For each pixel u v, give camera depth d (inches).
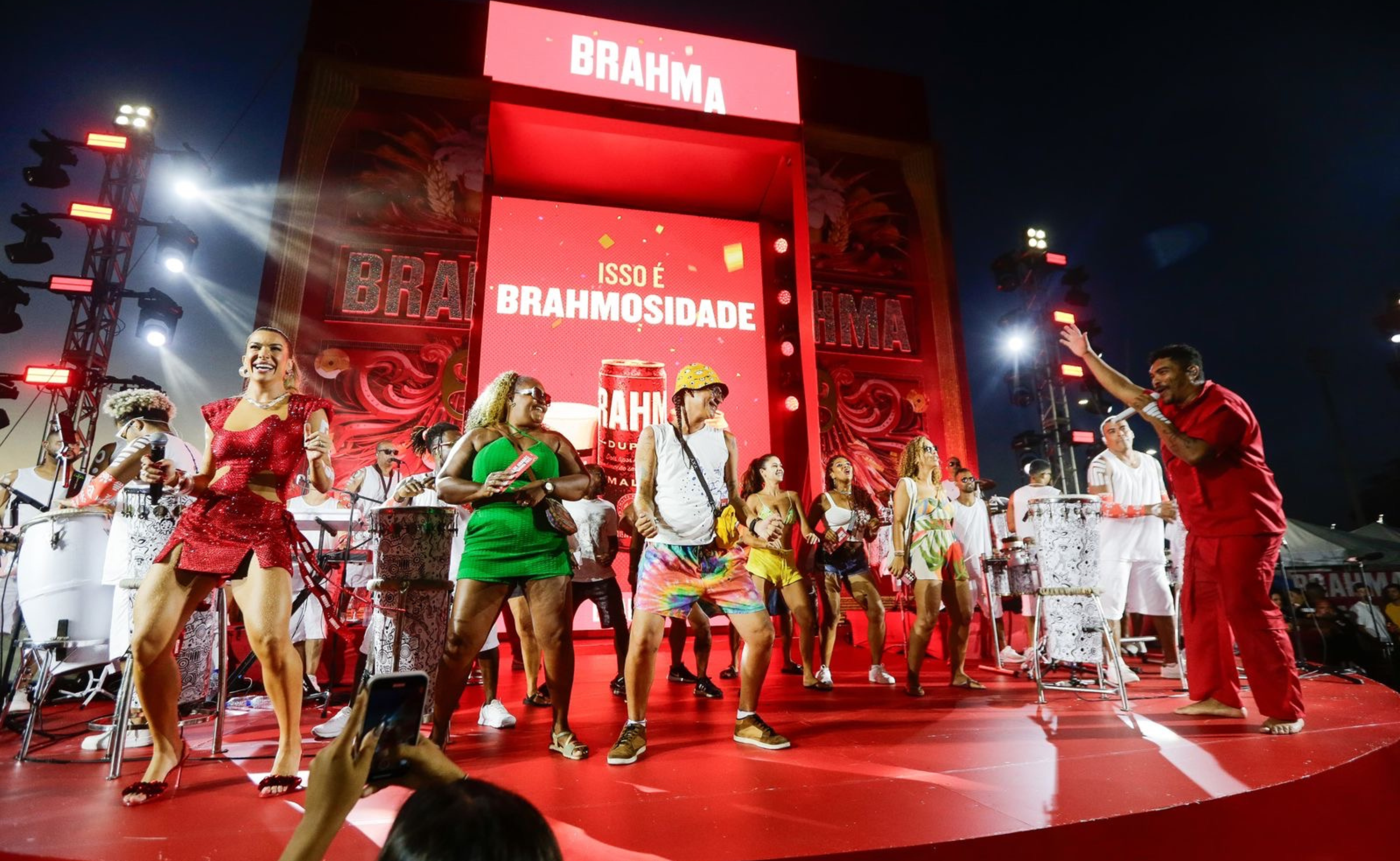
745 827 75.0
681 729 132.0
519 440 119.3
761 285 371.6
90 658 122.9
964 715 141.3
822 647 197.3
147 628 91.0
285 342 106.7
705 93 358.0
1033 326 433.1
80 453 179.8
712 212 379.2
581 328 343.3
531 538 113.6
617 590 187.9
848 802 83.4
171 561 95.0
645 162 356.8
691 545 118.3
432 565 122.5
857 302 367.9
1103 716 137.9
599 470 193.5
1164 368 138.9
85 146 332.2
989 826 74.2
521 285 341.7
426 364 312.3
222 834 75.5
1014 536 221.9
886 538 322.7
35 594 120.4
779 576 185.3
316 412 106.4
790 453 352.5
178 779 99.3
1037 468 219.5
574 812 81.0
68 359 324.5
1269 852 85.6
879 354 365.4
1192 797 83.6
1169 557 232.1
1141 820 78.8
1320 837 90.8
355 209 315.9
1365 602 357.4
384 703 33.6
